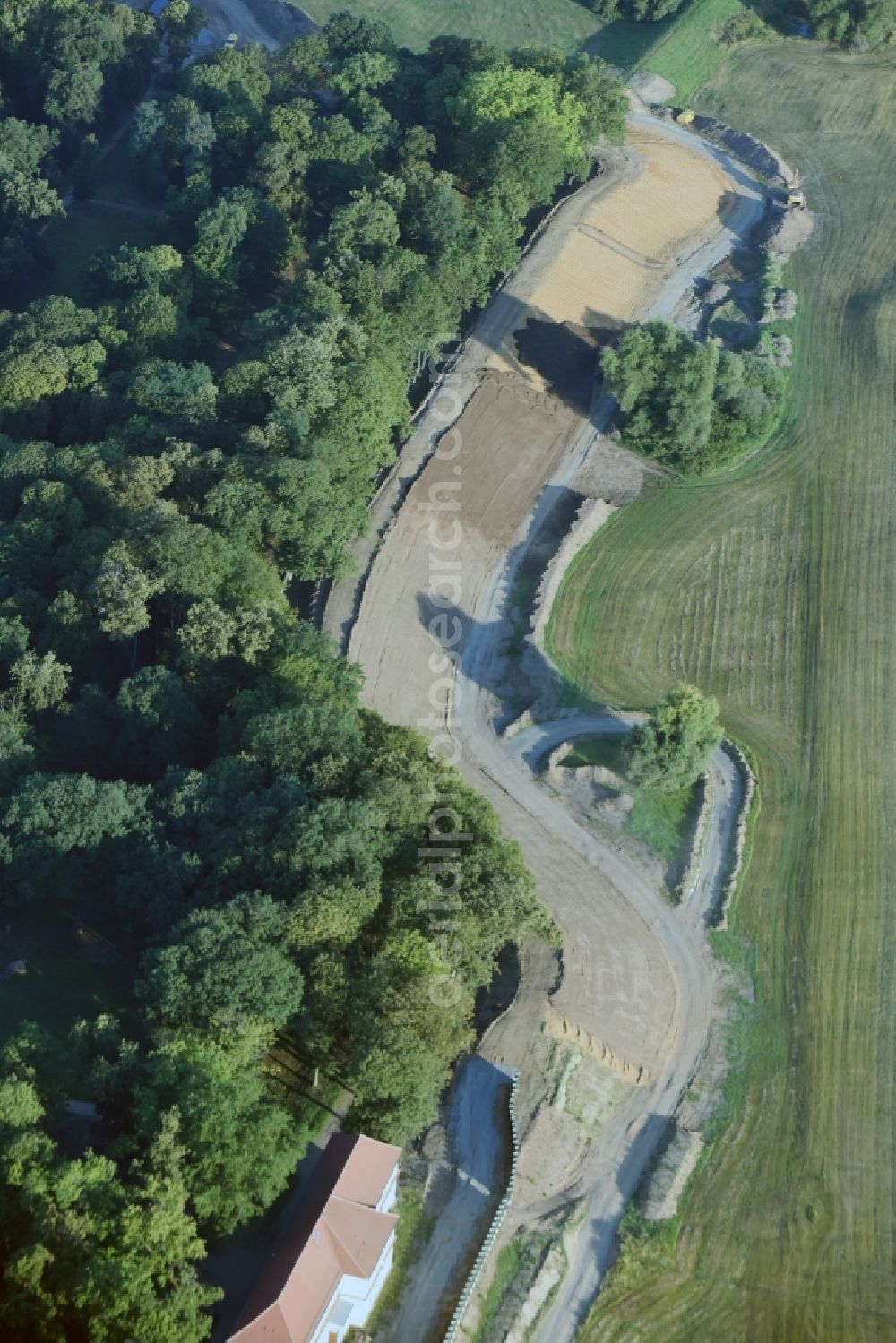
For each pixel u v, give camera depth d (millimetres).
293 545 149125
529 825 136875
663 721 137125
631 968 125062
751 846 138500
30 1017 108125
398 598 158250
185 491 150125
